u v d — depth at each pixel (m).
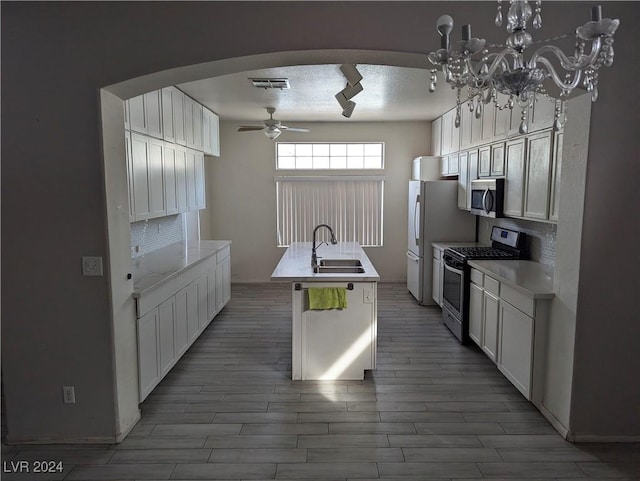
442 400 3.38
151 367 3.27
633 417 2.81
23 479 2.49
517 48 1.72
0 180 2.62
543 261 4.23
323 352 3.71
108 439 2.83
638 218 2.65
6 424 2.96
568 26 2.54
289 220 7.26
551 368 3.04
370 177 7.12
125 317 2.90
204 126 5.66
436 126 6.71
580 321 2.73
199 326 4.53
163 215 4.27
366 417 3.13
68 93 2.59
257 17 2.56
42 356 2.78
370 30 2.56
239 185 7.21
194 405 3.31
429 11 2.55
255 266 7.36
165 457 2.68
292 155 7.21
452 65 1.88
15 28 2.56
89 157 2.63
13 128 2.62
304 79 4.32
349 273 4.00
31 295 2.73
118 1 2.55
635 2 2.52
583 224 2.67
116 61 2.58
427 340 4.68
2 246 2.69
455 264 4.71
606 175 2.62
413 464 2.61
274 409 3.25
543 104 3.45
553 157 3.34
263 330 5.01
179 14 2.56
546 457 2.68
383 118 6.71
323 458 2.67
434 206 5.87
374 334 3.70
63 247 2.69
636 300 2.71
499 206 4.29
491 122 4.53
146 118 3.80
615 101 2.57
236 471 2.54
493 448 2.77
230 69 2.80
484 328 4.05
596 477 2.50
